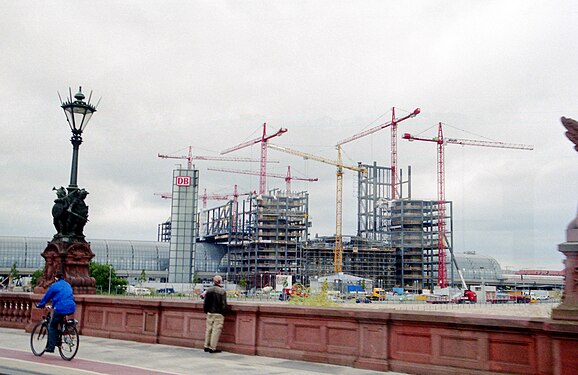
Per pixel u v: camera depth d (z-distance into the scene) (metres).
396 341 11.76
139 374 11.07
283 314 13.64
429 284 191.12
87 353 14.14
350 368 12.12
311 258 199.75
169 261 196.12
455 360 10.80
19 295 19.80
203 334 15.19
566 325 8.77
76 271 18.91
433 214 194.75
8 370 11.26
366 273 196.12
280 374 11.33
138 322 16.66
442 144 197.75
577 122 8.94
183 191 199.50
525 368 9.86
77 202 19.09
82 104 18.50
